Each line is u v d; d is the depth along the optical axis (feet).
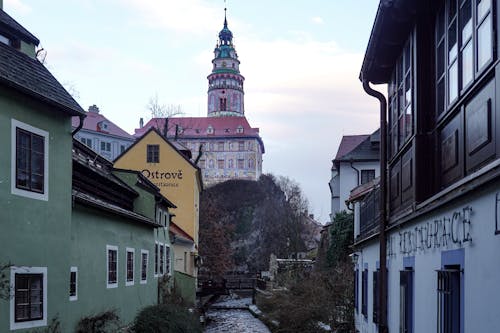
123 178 78.07
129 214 60.39
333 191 138.10
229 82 415.44
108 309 56.08
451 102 22.33
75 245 47.60
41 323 37.55
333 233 101.50
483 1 18.35
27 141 37.24
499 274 15.40
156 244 80.69
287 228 252.62
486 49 17.98
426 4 25.30
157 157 131.03
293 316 82.79
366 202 48.96
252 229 293.64
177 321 68.28
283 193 317.63
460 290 19.26
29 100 37.58
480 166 18.51
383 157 34.86
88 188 58.65
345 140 147.54
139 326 64.28
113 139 228.84
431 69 25.80
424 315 24.62
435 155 24.86
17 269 35.40
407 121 28.94
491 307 15.99
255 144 382.83
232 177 376.89
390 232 33.99
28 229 36.78
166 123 168.45
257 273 210.38
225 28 425.28
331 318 72.08
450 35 22.67
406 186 28.78
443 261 21.44
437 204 21.06
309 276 102.17
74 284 47.21
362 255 51.42
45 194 38.86
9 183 35.06
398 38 29.78
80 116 42.68
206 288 159.74
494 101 17.04
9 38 40.06
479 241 17.11
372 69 34.94
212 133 384.47
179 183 130.41
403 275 28.55
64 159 41.60
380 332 34.40
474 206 17.60
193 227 130.21
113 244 58.54
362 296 50.70
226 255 196.85
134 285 66.59
